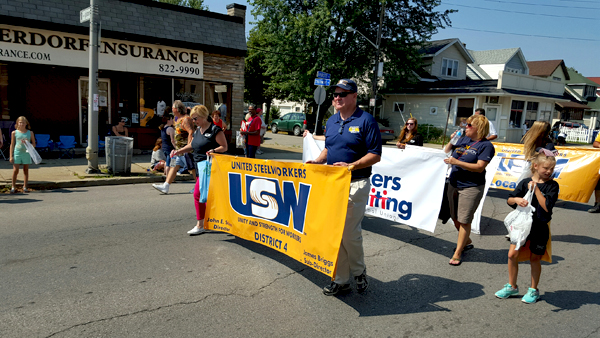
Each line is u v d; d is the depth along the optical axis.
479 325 3.42
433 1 26.88
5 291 3.70
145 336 3.04
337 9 25.31
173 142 8.79
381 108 31.67
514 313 3.66
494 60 38.06
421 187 5.55
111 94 13.14
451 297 3.95
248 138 10.53
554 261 5.14
